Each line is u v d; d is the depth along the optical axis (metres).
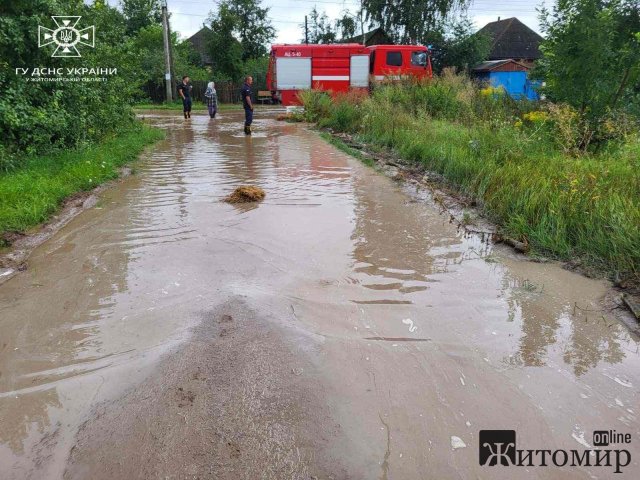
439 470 2.47
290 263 5.05
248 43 44.06
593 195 5.93
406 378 3.18
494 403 2.96
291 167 10.19
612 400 3.02
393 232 6.07
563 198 5.99
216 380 3.11
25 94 9.26
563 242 5.31
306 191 8.07
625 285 4.48
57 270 4.91
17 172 8.02
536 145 9.65
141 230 6.08
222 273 4.79
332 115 18.11
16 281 4.69
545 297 4.36
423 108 15.13
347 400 2.96
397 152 11.23
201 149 12.80
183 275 4.73
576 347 3.59
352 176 9.29
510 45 46.00
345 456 2.53
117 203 7.35
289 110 23.55
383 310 4.07
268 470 2.43
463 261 5.18
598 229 5.29
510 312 4.09
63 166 8.73
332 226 6.26
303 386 3.06
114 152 10.70
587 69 10.46
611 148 9.61
